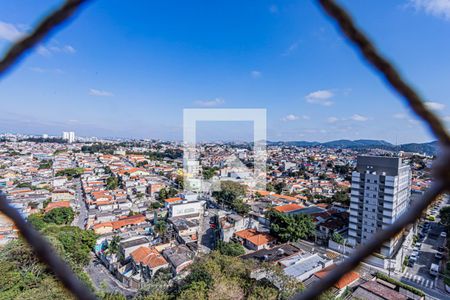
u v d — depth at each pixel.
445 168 0.85
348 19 0.97
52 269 1.23
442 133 0.90
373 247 1.01
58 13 0.96
